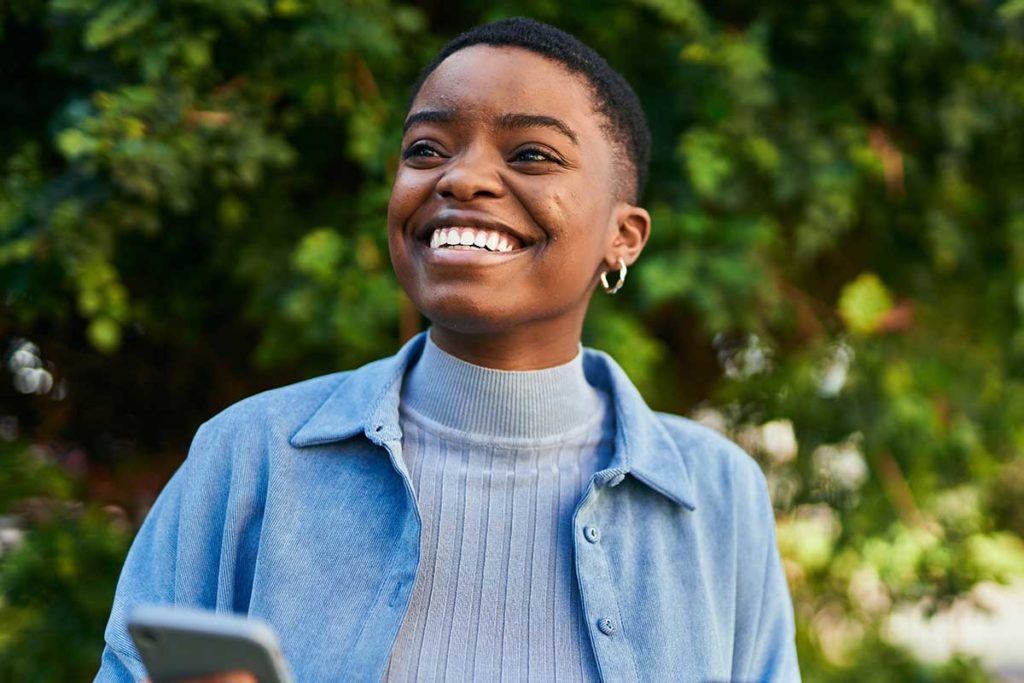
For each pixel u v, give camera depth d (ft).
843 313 7.86
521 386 4.18
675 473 4.31
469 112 3.94
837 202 7.27
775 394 8.06
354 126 6.64
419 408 4.28
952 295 8.30
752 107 7.07
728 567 4.43
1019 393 8.28
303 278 6.79
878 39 6.86
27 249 6.07
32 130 6.87
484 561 3.99
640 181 4.75
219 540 4.13
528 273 3.95
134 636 2.95
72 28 6.23
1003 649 16.40
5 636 7.30
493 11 6.81
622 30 6.98
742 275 6.98
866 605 8.62
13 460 7.64
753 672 4.54
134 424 8.45
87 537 7.55
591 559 4.00
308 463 4.12
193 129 6.26
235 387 8.19
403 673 3.77
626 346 6.81
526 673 3.83
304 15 6.38
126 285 7.37
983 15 7.23
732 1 7.26
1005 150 8.05
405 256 4.06
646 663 3.96
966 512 8.42
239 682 2.96
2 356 8.02
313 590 3.90
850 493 8.05
